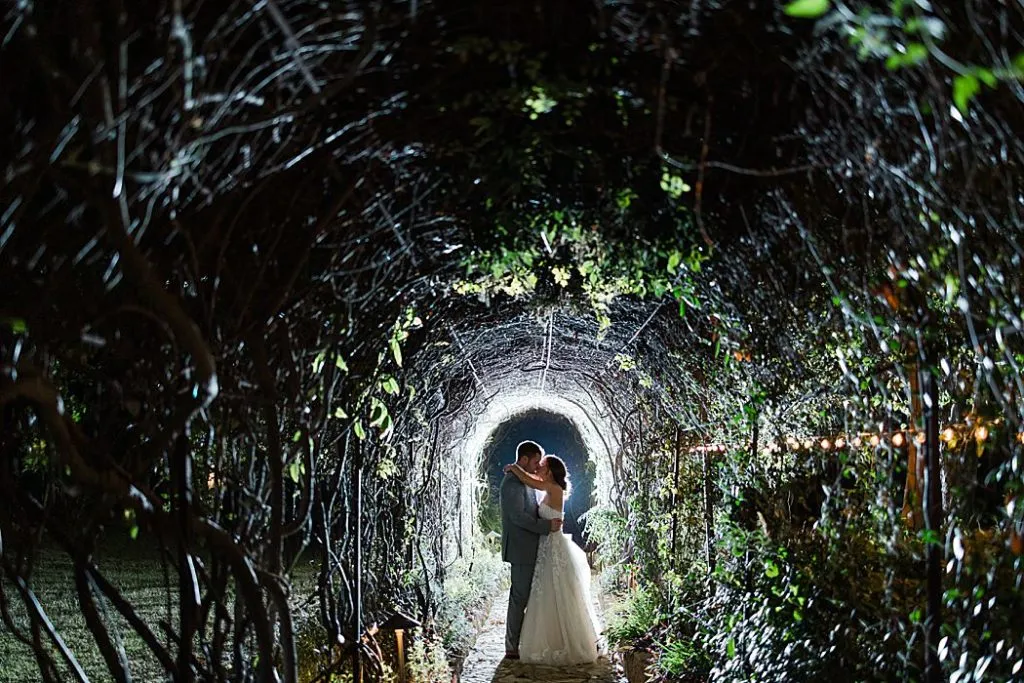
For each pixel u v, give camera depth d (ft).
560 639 29.37
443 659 26.16
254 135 9.23
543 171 12.37
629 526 36.35
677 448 27.50
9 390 7.71
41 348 10.05
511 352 34.22
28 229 9.03
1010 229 10.71
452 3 8.93
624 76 9.91
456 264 17.26
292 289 12.59
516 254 15.79
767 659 15.87
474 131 10.93
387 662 23.79
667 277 16.88
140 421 11.60
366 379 17.30
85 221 9.14
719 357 20.79
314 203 11.46
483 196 13.23
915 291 12.14
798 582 15.87
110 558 46.29
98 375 10.44
